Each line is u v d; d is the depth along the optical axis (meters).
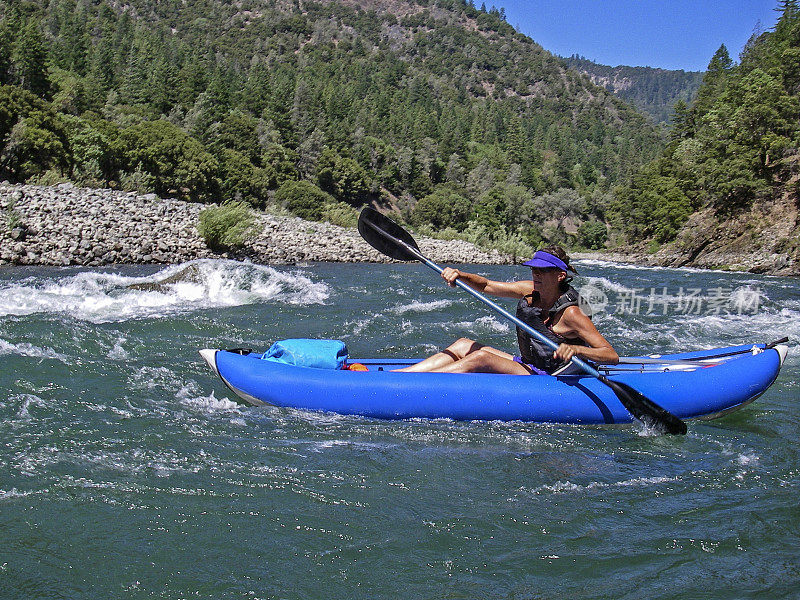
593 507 3.68
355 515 3.54
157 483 3.85
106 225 19.09
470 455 4.40
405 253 5.93
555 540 3.31
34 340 7.17
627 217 70.75
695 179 48.72
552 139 173.50
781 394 5.93
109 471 3.99
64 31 125.81
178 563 3.06
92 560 3.06
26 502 3.56
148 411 5.09
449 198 85.56
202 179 47.06
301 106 104.31
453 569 3.05
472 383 5.00
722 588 2.90
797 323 10.13
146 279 12.27
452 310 10.66
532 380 5.03
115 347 7.16
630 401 4.75
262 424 4.88
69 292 10.55
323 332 8.58
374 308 10.66
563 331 4.96
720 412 5.23
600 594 2.86
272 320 9.25
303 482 3.92
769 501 3.76
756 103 40.56
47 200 19.80
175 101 83.44
